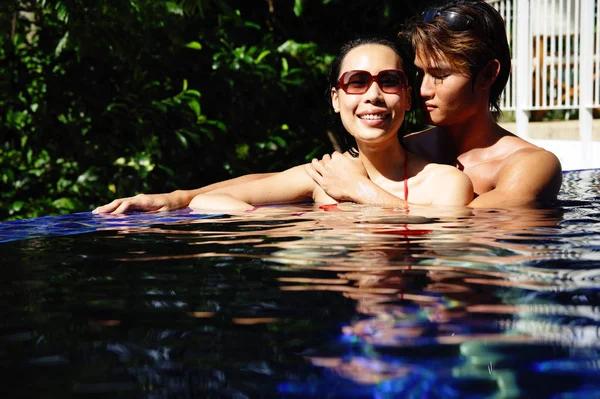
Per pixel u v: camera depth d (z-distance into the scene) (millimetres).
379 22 8648
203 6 7117
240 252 2012
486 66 3256
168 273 1740
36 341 1201
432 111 3285
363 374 1011
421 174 3285
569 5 7215
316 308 1368
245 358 1092
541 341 1131
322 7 8625
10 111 6941
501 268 1695
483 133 3418
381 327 1229
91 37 6395
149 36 6793
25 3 6695
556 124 7215
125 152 6969
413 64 3270
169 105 6812
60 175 7047
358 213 2871
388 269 1707
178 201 3336
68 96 6984
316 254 1938
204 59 7336
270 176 3818
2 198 6992
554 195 3172
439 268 1707
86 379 1020
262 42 7891
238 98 7434
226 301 1442
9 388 992
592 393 913
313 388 968
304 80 7711
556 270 1664
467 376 987
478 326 1218
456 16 3178
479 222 2504
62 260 1967
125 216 2996
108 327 1275
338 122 3598
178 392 967
